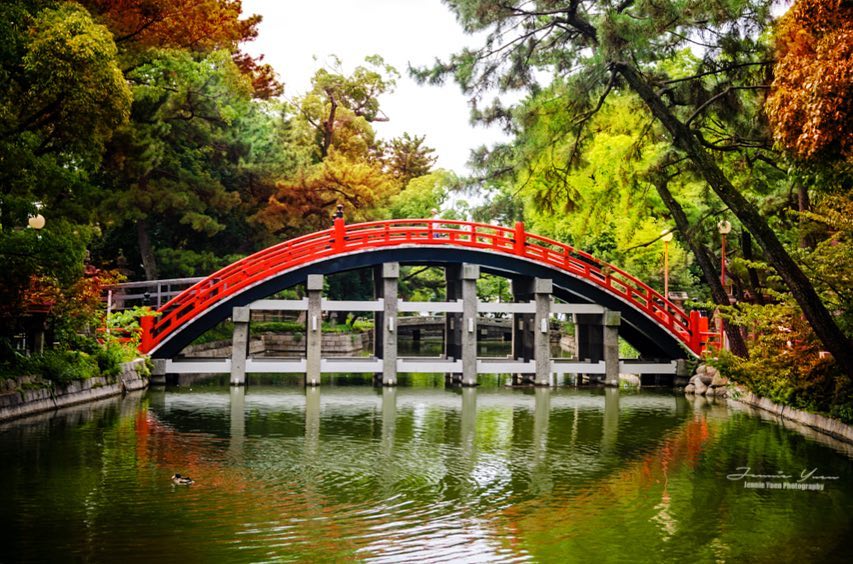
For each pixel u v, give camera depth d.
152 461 16.47
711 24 20.61
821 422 21.42
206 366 30.38
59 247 17.67
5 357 21.73
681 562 10.68
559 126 23.88
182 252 41.84
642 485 14.99
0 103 17.75
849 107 15.05
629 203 29.66
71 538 11.28
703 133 26.56
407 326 66.25
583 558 10.80
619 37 19.91
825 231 22.53
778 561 10.76
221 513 12.66
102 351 26.50
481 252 31.73
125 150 33.75
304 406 25.83
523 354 34.47
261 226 47.34
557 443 19.41
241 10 30.23
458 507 13.30
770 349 24.14
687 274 43.66
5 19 16.98
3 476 14.86
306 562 10.45
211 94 38.38
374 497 13.88
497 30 22.05
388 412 24.70
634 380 36.91
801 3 16.69
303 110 56.75
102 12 25.42
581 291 32.47
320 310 30.86
